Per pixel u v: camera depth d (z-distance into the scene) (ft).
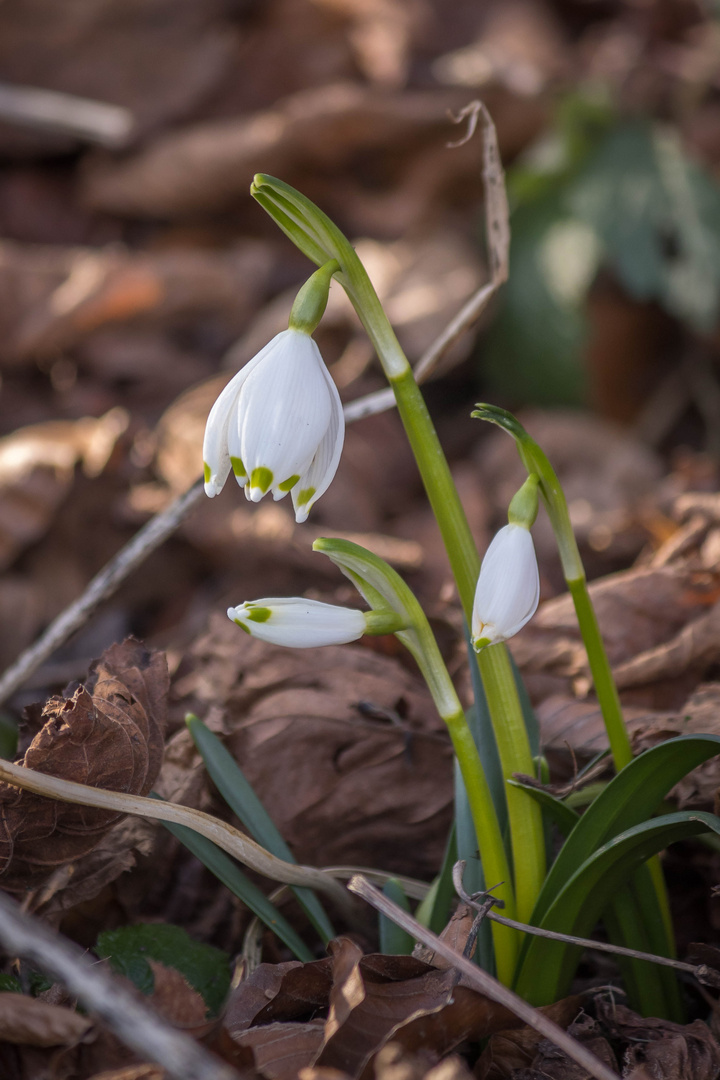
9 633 2.35
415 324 3.21
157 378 3.22
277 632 1.36
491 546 1.36
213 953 1.49
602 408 3.37
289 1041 1.40
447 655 1.73
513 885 1.47
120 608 2.47
